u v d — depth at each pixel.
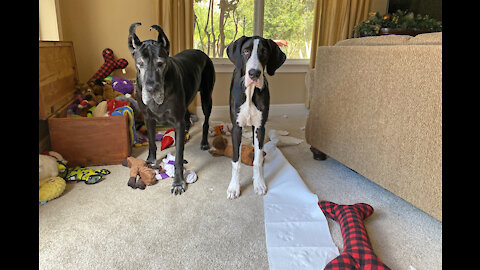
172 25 3.02
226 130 2.74
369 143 1.62
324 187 1.76
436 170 1.25
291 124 3.17
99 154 1.98
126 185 1.73
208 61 2.34
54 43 2.21
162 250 1.20
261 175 1.70
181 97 1.71
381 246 1.24
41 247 1.19
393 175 1.48
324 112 1.98
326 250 1.20
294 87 3.64
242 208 1.52
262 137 1.63
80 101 2.42
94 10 2.92
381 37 1.61
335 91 1.85
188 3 2.97
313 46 3.42
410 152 1.37
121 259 1.15
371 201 1.60
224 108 3.47
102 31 2.99
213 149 2.27
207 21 3.22
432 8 3.48
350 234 1.21
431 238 1.30
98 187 1.70
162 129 2.77
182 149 1.74
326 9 3.39
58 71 2.25
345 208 1.38
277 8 3.36
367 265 1.06
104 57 2.90
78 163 1.96
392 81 1.42
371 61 1.54
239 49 1.45
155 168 1.94
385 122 1.49
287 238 1.27
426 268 1.13
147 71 1.51
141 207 1.51
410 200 1.40
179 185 1.67
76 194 1.62
